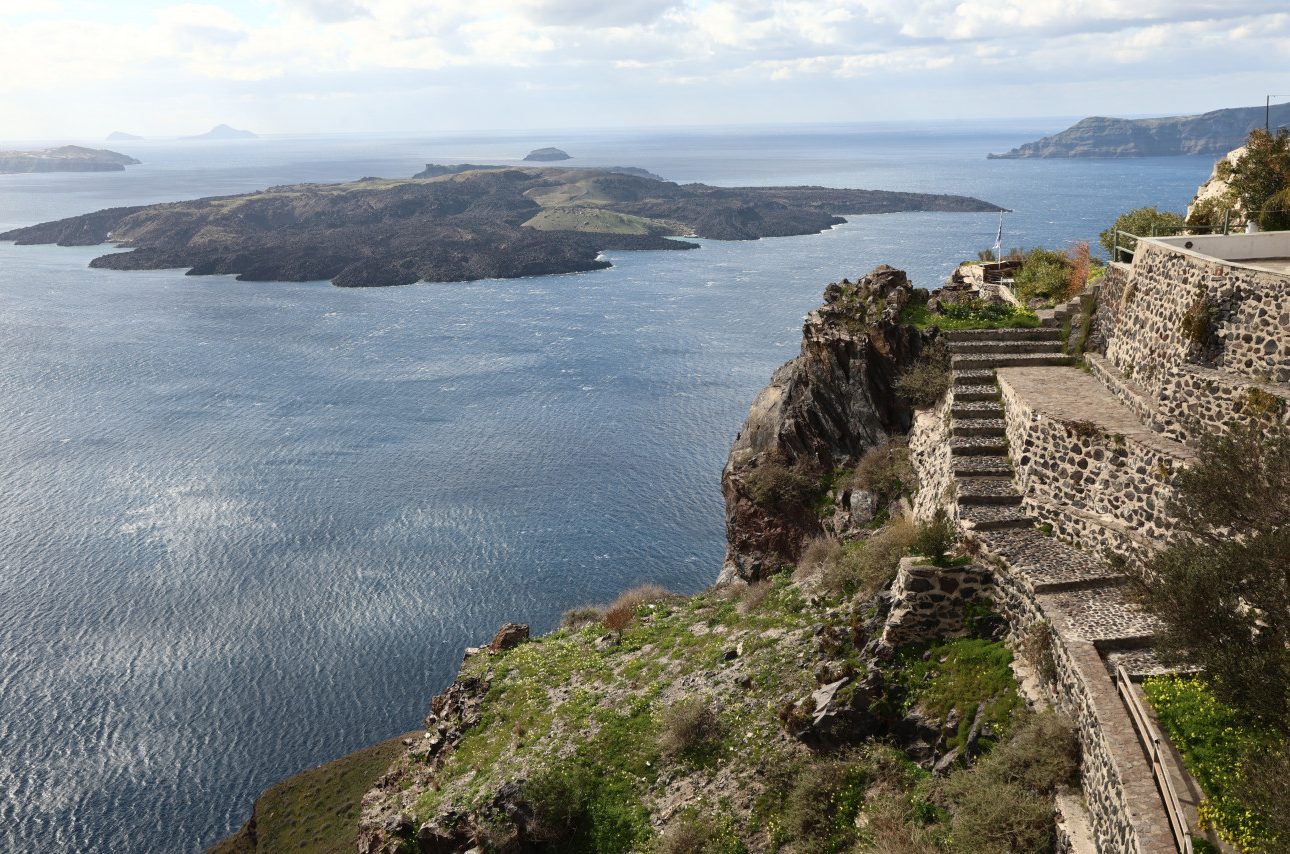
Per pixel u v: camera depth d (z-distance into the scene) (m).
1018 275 39.47
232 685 82.75
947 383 31.84
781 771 21.94
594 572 102.88
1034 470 24.81
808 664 24.72
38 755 73.88
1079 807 16.92
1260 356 20.88
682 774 23.80
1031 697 19.80
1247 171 32.47
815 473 36.06
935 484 28.34
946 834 18.58
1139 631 18.75
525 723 28.50
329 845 54.22
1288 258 26.44
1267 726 14.67
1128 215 39.31
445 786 27.12
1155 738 15.14
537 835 23.70
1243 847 13.08
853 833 20.02
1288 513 15.96
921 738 21.06
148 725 77.38
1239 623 15.20
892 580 24.88
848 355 35.25
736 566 39.31
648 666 29.38
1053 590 20.73
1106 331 29.25
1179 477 18.06
